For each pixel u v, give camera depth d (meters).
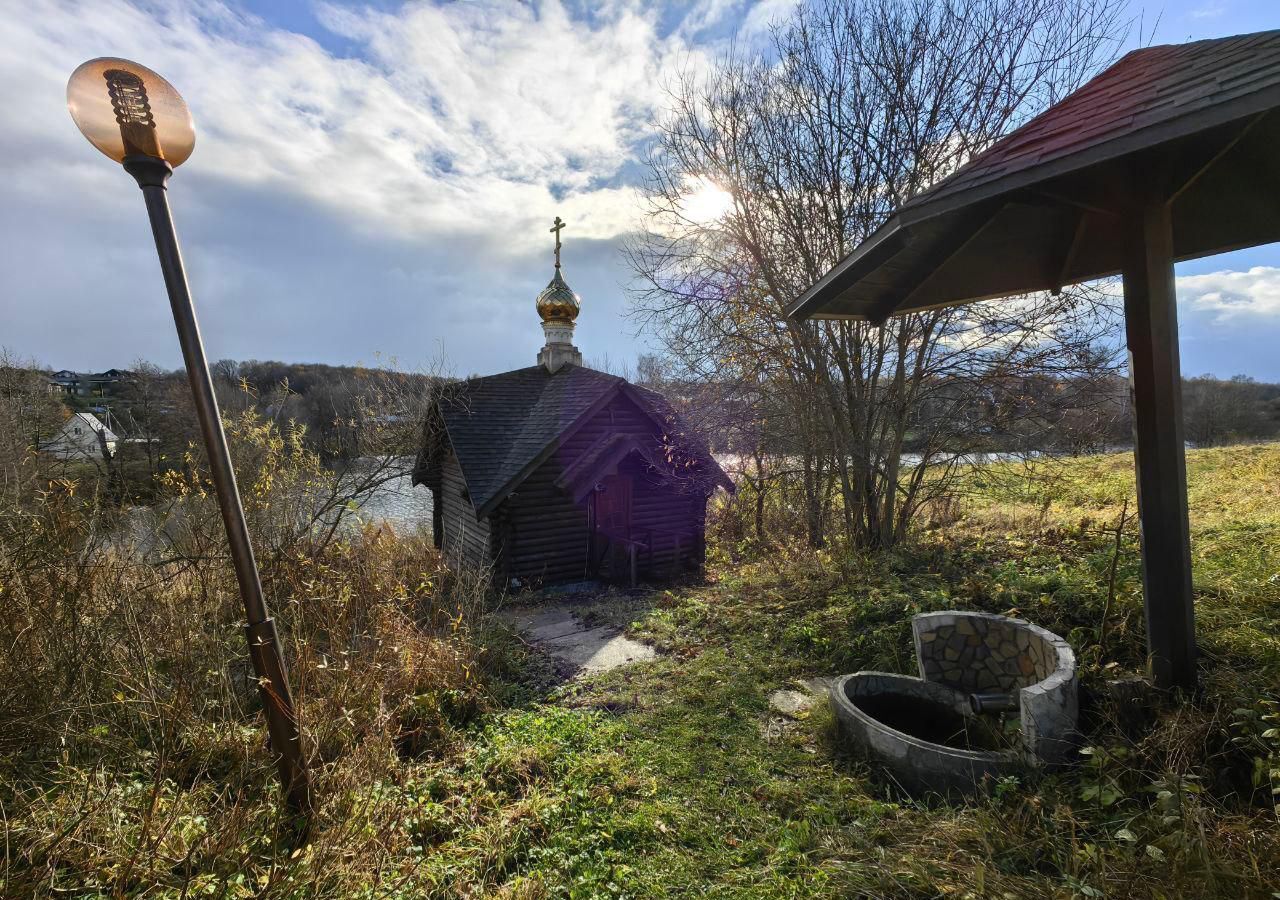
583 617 7.91
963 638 4.62
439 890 2.81
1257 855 2.30
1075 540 7.42
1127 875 2.36
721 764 3.95
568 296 13.05
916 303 5.25
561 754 4.09
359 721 3.93
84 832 2.85
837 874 2.80
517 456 9.79
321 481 9.49
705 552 12.31
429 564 9.12
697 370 11.39
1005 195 3.81
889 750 3.66
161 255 2.78
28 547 4.35
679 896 2.80
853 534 9.90
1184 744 2.97
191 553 5.43
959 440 9.31
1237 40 2.91
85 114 2.58
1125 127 2.65
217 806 3.24
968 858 2.70
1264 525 6.72
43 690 3.79
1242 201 4.06
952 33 8.73
